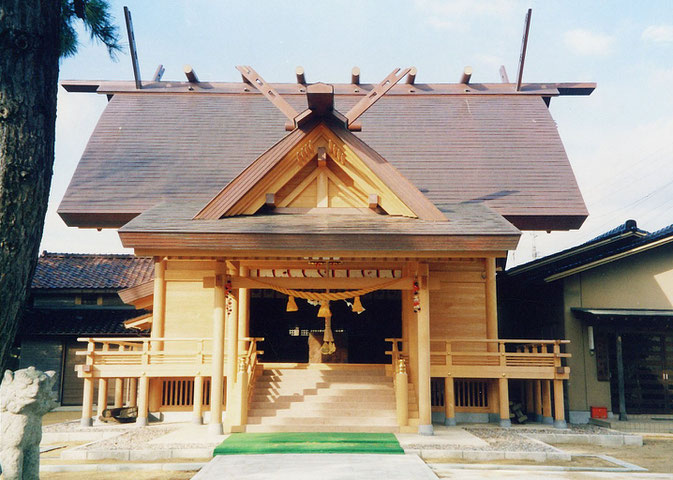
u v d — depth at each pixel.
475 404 16.66
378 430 13.06
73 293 22.25
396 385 13.59
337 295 13.51
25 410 7.30
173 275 16.08
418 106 21.92
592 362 16.88
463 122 21.14
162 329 15.99
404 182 13.01
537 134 20.61
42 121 4.58
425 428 12.82
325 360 17.94
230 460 10.26
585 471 10.12
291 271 14.44
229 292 13.53
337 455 10.71
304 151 13.19
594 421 16.12
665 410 17.08
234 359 14.26
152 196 17.64
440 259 13.31
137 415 15.58
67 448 12.55
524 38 21.98
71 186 17.98
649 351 17.44
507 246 11.97
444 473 9.74
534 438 13.44
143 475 9.83
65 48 7.07
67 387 21.08
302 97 22.27
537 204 17.58
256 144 19.94
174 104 21.80
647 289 17.27
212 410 12.78
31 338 21.06
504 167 19.11
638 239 18.08
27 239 4.41
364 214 13.48
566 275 16.92
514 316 21.61
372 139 20.14
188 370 14.66
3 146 4.36
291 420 13.27
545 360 14.92
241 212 13.05
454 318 16.08
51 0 4.75
